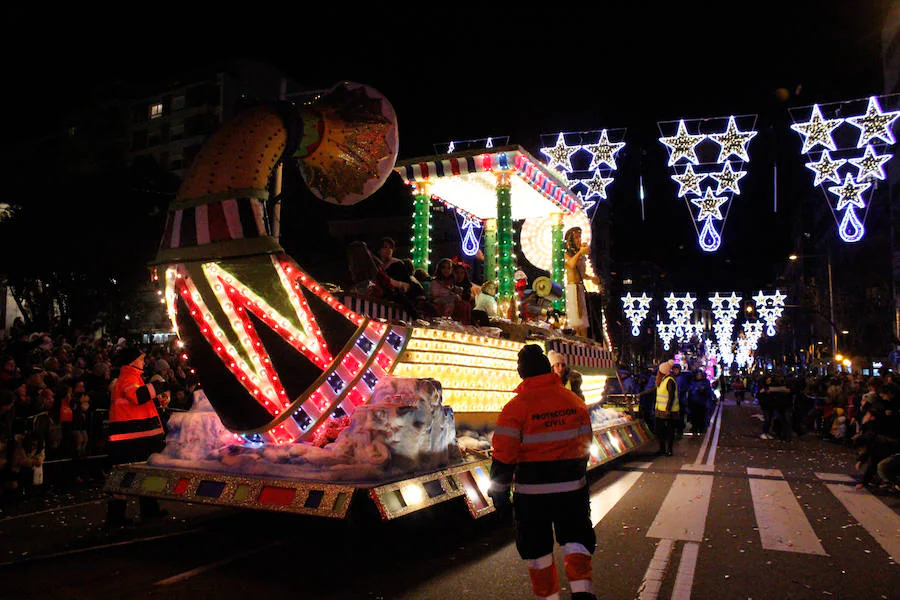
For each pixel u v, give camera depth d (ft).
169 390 42.45
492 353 29.60
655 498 29.78
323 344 21.13
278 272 21.03
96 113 176.86
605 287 240.53
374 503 17.22
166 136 187.73
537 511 13.82
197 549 20.02
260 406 21.17
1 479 30.07
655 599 16.34
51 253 104.88
